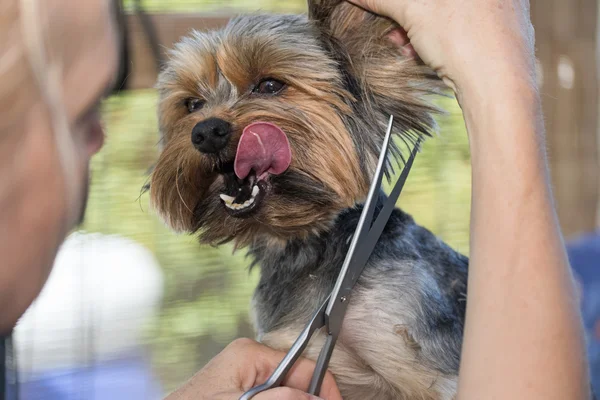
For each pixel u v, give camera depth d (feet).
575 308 3.18
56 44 2.46
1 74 2.29
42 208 2.51
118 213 9.62
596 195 11.34
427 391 5.85
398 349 5.93
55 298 8.81
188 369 10.77
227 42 6.51
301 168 6.18
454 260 6.79
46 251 2.58
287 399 4.49
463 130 9.56
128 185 9.54
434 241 6.81
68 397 8.68
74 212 2.63
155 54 4.56
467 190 9.93
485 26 3.67
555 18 10.93
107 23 2.72
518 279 3.16
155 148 9.30
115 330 10.51
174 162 6.55
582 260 9.48
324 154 6.20
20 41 2.32
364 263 5.16
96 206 9.14
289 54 6.37
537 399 3.02
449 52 3.68
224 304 10.89
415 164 9.80
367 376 6.14
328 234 6.60
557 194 11.25
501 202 3.25
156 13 7.44
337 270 6.46
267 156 5.99
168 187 6.68
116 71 2.79
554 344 3.08
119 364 10.53
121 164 9.46
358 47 6.45
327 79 6.37
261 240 6.90
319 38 6.63
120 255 10.18
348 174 6.26
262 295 6.92
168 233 10.21
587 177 11.26
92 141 3.00
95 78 2.64
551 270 3.16
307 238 6.66
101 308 9.66
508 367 3.08
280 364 4.86
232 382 5.13
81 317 8.79
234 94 6.56
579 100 11.09
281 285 6.70
